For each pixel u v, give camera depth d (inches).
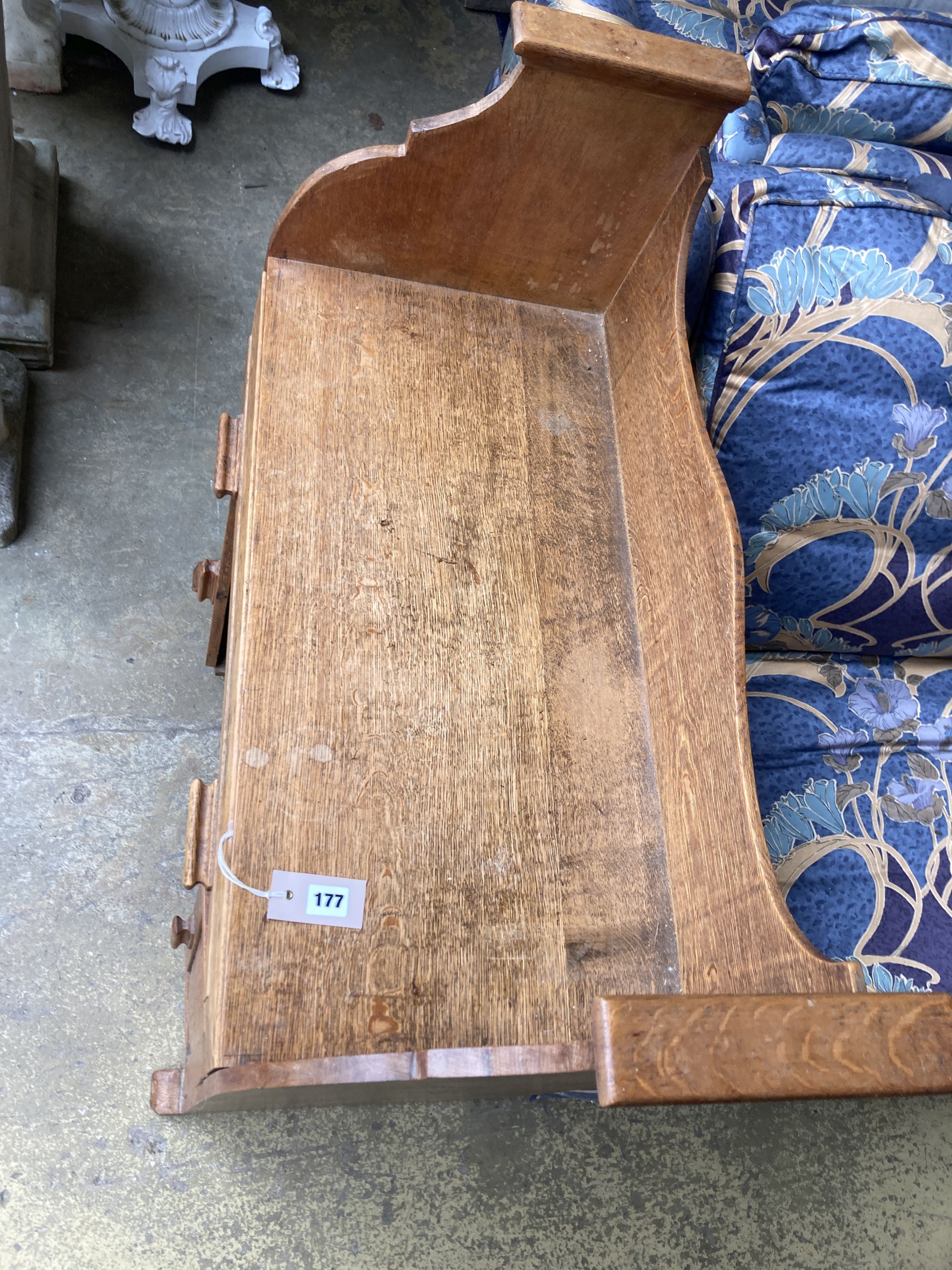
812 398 49.2
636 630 43.6
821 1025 27.6
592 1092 48.6
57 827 59.1
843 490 51.0
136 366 75.4
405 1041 33.9
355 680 38.6
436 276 48.4
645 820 40.0
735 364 47.9
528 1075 30.2
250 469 42.0
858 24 58.7
